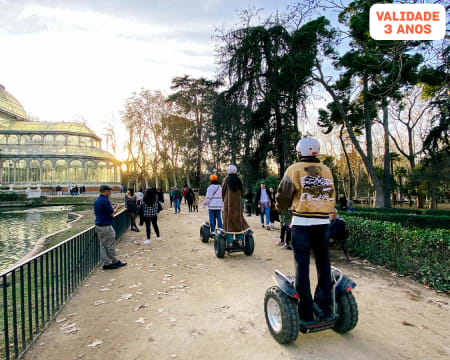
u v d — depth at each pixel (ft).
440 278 15.37
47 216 81.10
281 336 9.97
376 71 40.06
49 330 11.65
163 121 147.74
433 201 76.79
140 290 16.05
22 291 10.32
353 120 81.41
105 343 10.57
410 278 17.20
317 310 10.24
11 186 163.73
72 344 10.57
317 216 9.75
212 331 11.26
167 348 10.15
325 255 10.14
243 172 68.54
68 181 177.68
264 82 64.08
